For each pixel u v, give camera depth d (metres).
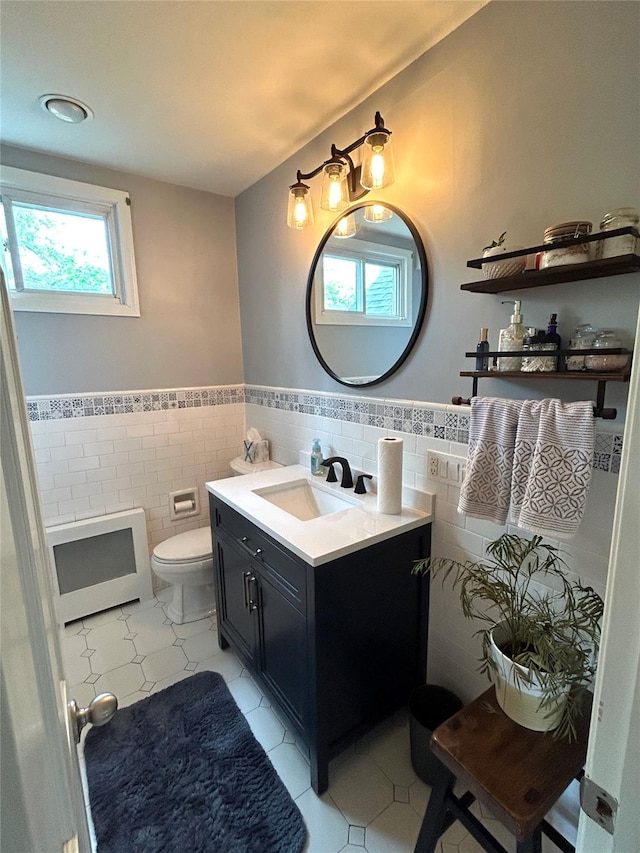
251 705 1.64
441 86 1.27
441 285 1.36
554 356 1.02
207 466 2.57
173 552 2.11
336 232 1.74
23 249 1.95
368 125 1.52
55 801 0.45
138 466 2.34
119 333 2.20
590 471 0.91
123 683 1.76
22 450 0.56
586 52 0.96
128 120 1.64
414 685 1.57
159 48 1.25
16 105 1.54
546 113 1.04
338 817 1.23
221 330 2.52
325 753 1.30
